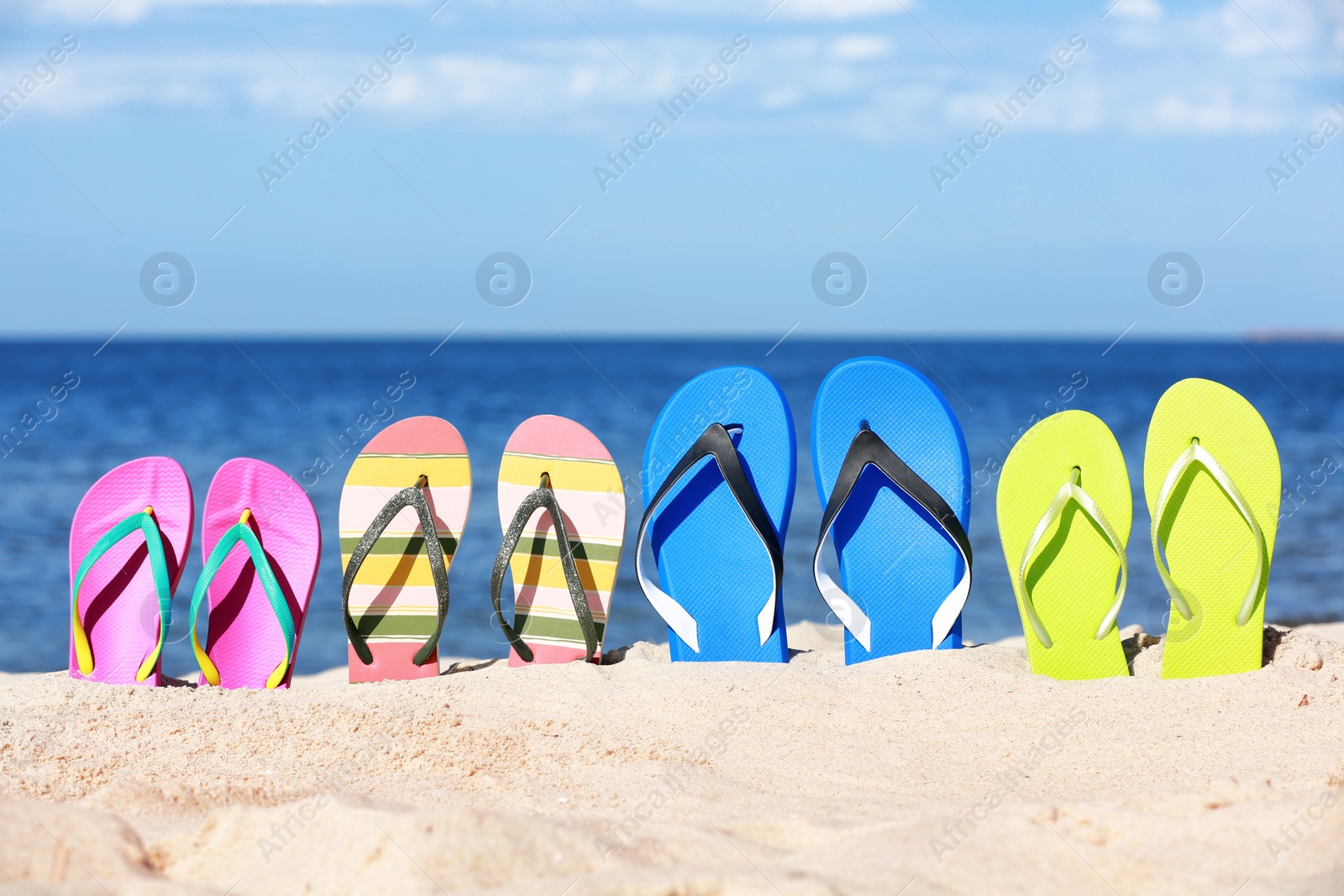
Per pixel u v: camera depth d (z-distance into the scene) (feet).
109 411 59.67
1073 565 10.84
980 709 9.11
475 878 5.19
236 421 54.70
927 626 11.36
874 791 7.39
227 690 10.14
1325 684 9.23
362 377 94.48
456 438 12.30
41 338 377.91
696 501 12.00
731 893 4.93
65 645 17.29
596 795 7.38
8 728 8.97
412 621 11.81
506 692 9.90
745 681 9.91
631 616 18.78
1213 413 10.75
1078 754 8.01
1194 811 6.34
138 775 7.98
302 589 11.70
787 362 133.28
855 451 11.23
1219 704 8.89
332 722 9.06
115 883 5.02
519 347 212.43
